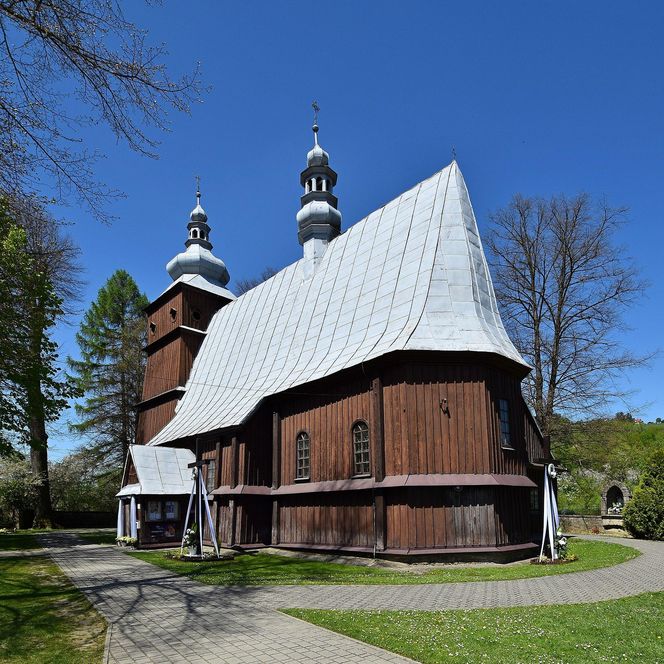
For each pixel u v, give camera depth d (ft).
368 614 33.76
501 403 68.23
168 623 33.32
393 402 65.72
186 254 144.46
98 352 168.96
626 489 98.68
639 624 29.43
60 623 33.71
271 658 26.21
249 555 73.36
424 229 78.13
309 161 117.70
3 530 122.21
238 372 104.42
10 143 29.30
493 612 32.91
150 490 86.99
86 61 27.27
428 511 61.67
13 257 67.51
